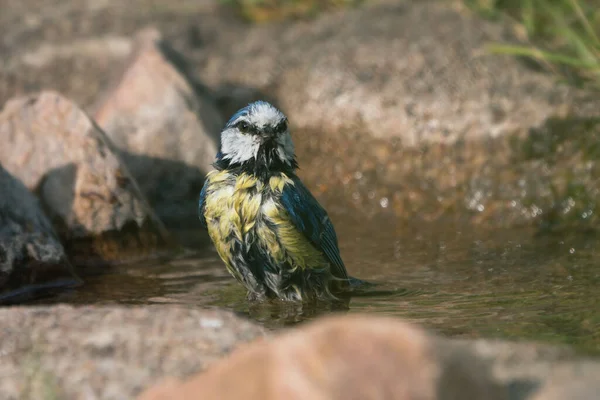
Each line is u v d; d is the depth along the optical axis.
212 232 10.12
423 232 13.32
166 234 12.90
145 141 14.89
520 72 14.94
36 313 7.15
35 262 10.92
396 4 17.61
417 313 9.08
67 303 10.25
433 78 15.12
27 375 6.04
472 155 14.13
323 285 10.16
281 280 10.02
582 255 11.30
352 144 15.13
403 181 14.59
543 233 12.80
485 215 13.77
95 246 12.34
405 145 14.63
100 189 12.53
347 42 16.56
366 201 14.79
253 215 9.79
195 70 17.16
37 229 11.20
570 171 13.49
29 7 19.89
